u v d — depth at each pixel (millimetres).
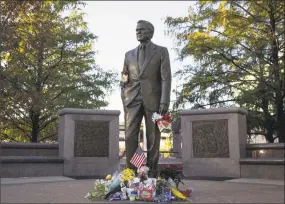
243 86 20984
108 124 14844
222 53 20625
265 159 12844
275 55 19688
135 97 8445
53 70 21922
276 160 12562
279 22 20312
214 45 20297
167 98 8305
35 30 20188
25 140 24016
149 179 7336
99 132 14664
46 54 21812
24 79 19484
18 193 8148
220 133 13992
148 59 8438
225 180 12492
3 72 17812
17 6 18922
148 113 8359
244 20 20391
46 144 14625
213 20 20469
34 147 14414
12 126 21844
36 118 21906
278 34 19656
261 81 19312
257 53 19359
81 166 14234
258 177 12953
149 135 8375
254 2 19922
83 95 21922
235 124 13766
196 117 14516
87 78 22641
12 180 11695
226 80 20734
